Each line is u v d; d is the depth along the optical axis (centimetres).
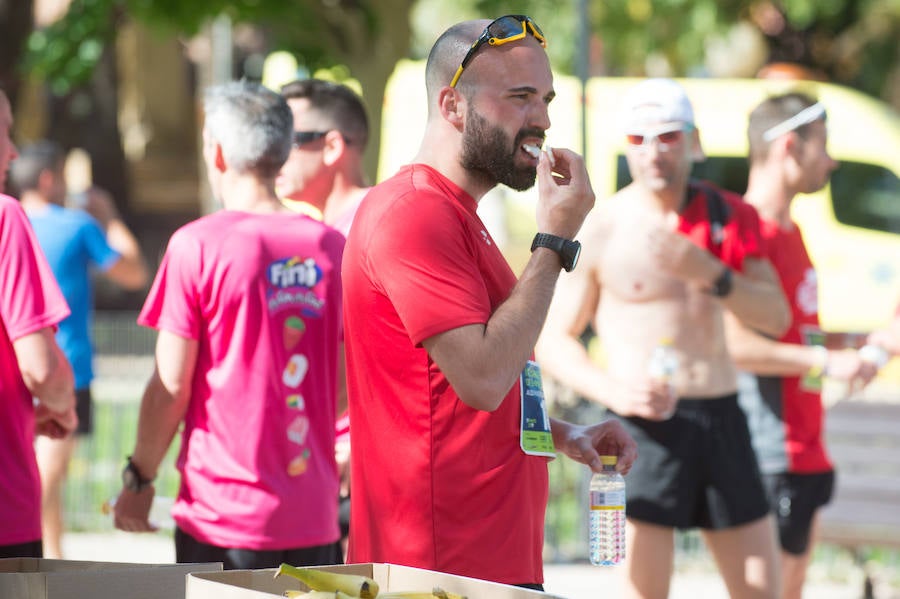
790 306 1695
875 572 2316
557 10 5519
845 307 4059
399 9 2712
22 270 1168
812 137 1670
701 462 1479
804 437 1670
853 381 1702
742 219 1558
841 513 2117
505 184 952
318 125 1412
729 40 6000
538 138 942
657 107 1497
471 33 941
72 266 2134
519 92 928
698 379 1487
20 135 3709
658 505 1468
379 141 2692
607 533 1112
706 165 4075
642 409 1437
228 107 1250
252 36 4981
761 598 1481
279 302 1227
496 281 942
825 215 4084
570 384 1489
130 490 1269
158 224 7750
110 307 6712
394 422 925
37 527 1177
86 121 5878
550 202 929
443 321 884
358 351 941
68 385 1195
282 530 1216
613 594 2109
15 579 784
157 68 8256
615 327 1516
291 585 799
